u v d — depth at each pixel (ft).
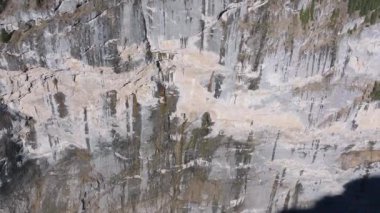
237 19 92.79
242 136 104.01
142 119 102.68
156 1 91.09
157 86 99.76
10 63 93.30
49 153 103.96
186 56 96.63
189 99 101.14
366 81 97.60
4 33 91.40
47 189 106.42
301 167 106.83
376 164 106.22
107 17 91.71
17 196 104.68
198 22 92.89
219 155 106.22
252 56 95.55
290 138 103.24
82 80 97.14
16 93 96.73
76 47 93.40
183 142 105.50
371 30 93.25
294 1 92.32
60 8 90.94
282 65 96.22
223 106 101.09
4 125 98.43
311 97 98.84
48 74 95.81
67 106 99.55
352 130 102.27
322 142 103.55
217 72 97.71
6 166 100.89
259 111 100.68
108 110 100.73
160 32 94.12
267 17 93.04
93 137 103.50
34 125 100.63
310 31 94.17
